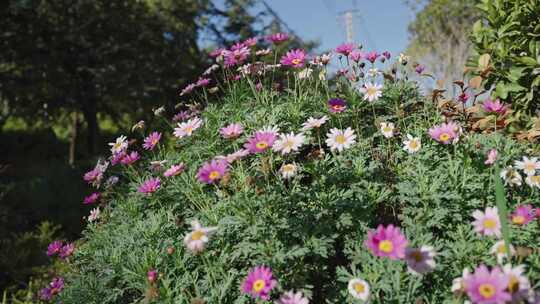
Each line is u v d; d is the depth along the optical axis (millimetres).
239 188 1089
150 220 1169
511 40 1443
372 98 1252
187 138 1408
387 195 1066
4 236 3080
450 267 920
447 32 5590
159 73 7672
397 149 1262
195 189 1170
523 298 680
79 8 6527
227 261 1001
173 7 8984
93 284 1145
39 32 6242
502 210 735
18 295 2283
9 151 7742
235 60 1479
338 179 1082
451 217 1002
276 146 1017
